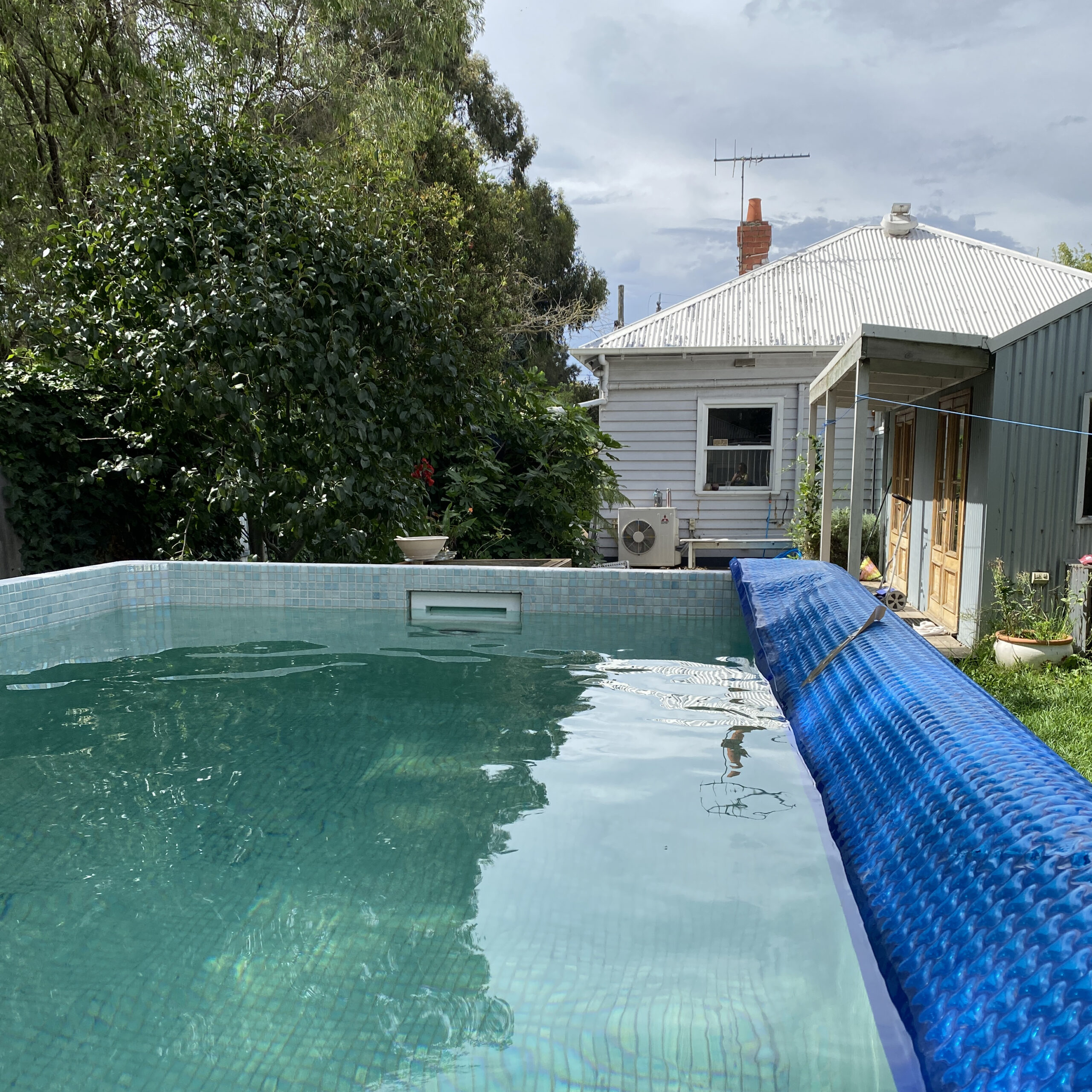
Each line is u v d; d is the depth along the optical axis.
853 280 12.81
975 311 11.72
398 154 10.01
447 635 5.28
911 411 8.73
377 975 1.73
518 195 18.94
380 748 3.25
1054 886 1.23
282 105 11.08
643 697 3.98
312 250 6.41
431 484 9.48
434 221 9.96
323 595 6.01
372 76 12.45
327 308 6.46
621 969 1.71
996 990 1.16
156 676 4.33
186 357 5.99
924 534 8.08
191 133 6.47
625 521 11.78
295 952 1.82
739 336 11.83
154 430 6.65
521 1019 1.55
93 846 2.39
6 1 8.67
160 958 1.82
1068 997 1.02
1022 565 6.23
